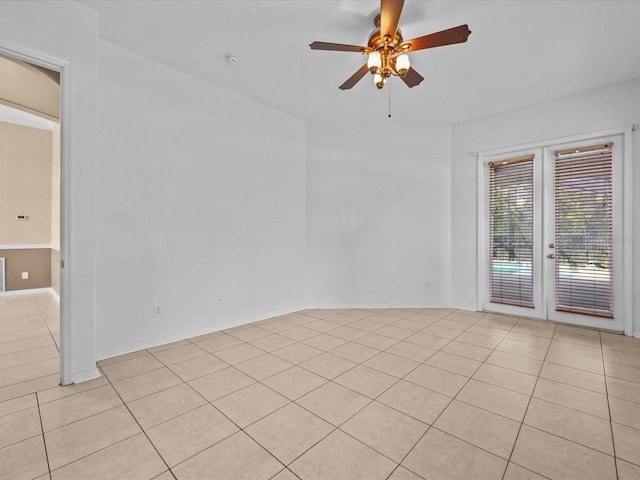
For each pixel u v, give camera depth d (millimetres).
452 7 2266
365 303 4586
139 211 2902
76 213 2246
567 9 2285
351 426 1759
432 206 4586
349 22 2465
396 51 2168
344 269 4570
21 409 1907
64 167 2211
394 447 1585
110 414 1864
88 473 1405
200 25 2510
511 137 4066
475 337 3270
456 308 4531
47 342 3074
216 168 3498
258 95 3740
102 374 2391
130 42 2725
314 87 3545
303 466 1453
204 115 3391
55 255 5297
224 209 3576
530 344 3059
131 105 2855
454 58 2926
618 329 3387
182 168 3211
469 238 4422
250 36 2646
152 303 2992
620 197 3381
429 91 3607
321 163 4539
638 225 3260
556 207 3770
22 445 1583
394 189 4590
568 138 3650
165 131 3086
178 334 3182
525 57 2906
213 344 3064
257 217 3916
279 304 4180
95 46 2326
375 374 2410
